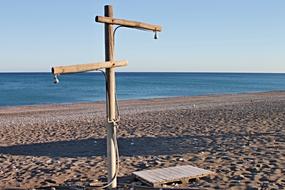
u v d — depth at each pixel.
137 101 37.22
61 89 69.94
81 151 11.36
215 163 8.79
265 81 118.06
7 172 8.84
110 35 6.09
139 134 14.05
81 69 5.75
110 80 6.19
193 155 9.84
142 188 6.82
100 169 8.77
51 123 19.06
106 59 6.12
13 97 50.12
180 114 21.22
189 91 62.03
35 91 63.62
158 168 8.46
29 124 18.98
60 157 10.50
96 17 5.82
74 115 23.75
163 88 73.06
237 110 22.22
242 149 10.27
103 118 21.05
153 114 21.95
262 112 20.25
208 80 126.44
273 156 9.24
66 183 7.59
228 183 7.07
